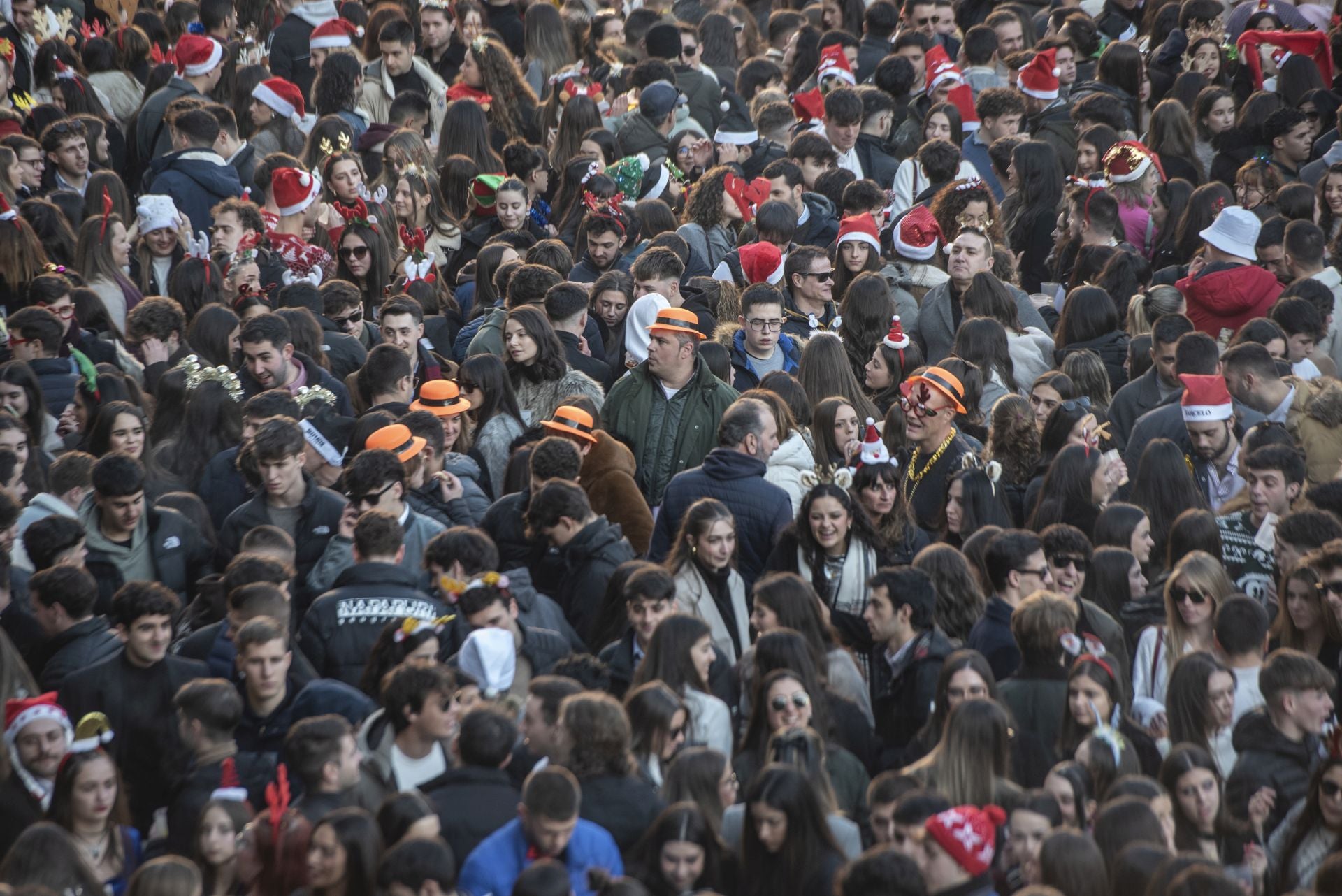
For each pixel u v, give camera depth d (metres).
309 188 37.25
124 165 46.38
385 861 16.30
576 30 57.28
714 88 49.44
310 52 50.16
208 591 23.59
